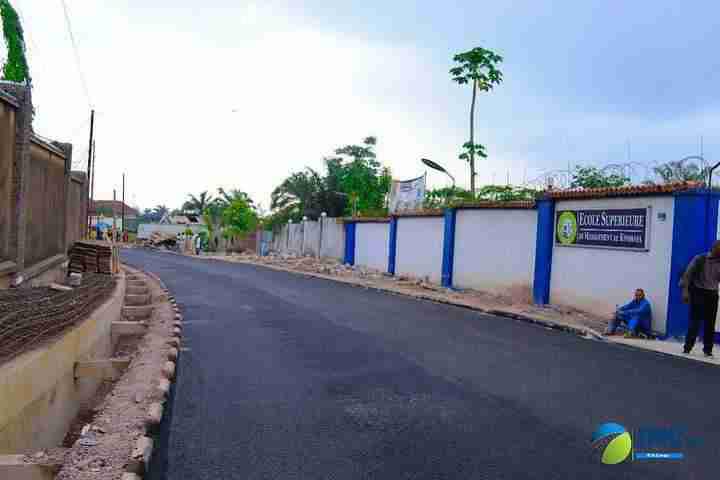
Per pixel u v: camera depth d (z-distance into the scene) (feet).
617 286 41.14
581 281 44.98
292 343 32.09
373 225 90.27
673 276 36.06
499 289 56.85
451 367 26.81
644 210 38.65
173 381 23.67
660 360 29.66
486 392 22.63
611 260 41.81
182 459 15.81
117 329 33.63
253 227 170.60
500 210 56.85
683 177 38.27
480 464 15.70
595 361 28.99
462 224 63.46
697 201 35.47
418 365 27.12
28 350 18.54
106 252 49.67
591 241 43.83
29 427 17.03
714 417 20.13
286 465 15.52
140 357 26.73
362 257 93.81
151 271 87.15
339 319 41.29
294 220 140.36
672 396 22.63
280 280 75.15
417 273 74.79
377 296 58.54
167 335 32.76
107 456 15.15
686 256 35.60
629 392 23.08
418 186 81.05
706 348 30.89
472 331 37.42
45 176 40.57
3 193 29.60
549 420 19.38
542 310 46.80
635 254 39.50
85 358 24.66
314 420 19.13
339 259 104.78
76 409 23.06
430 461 15.87
